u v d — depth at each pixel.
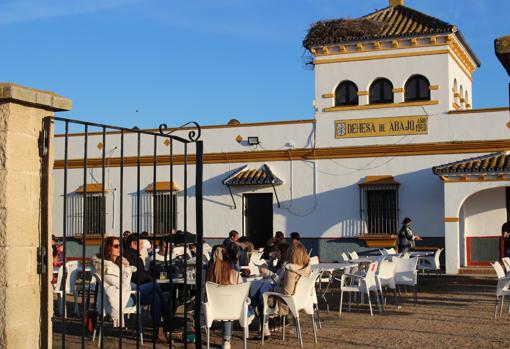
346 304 15.65
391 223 23.80
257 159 25.50
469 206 23.42
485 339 10.99
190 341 10.84
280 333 11.82
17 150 6.05
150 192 26.20
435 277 21.30
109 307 10.57
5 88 5.92
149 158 26.33
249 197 25.72
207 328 9.89
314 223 24.72
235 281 10.34
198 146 8.07
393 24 24.92
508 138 22.62
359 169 24.30
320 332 11.88
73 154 27.34
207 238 25.92
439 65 23.78
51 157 6.34
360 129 24.36
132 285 11.79
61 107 6.44
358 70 24.75
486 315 13.63
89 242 26.27
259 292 11.69
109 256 10.77
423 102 23.69
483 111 22.98
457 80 25.38
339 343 10.86
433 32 23.59
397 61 24.34
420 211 23.47
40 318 6.21
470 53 26.36
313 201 24.77
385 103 24.42
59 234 27.27
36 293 6.18
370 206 24.11
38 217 6.25
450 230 21.86
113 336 11.51
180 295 12.39
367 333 11.71
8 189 5.93
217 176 26.00
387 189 23.89
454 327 12.20
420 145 23.55
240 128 25.77
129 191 26.59
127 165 26.72
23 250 6.06
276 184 25.09
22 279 6.04
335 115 24.70
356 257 19.12
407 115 23.84
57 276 14.45
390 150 23.92
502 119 22.77
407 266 15.19
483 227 23.25
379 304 14.23
